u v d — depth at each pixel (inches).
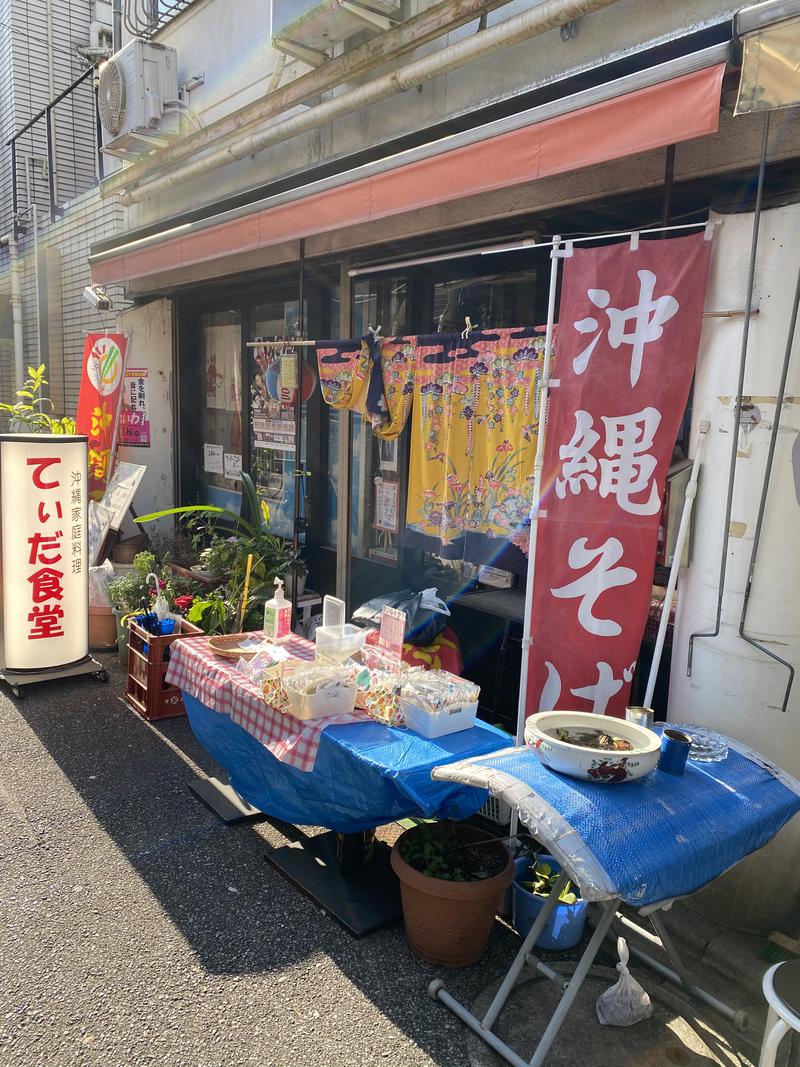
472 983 115.1
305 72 232.7
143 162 306.3
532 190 170.1
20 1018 105.0
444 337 175.2
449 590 215.5
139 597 242.2
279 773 137.3
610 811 90.9
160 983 112.3
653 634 157.4
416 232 200.7
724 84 110.6
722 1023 109.2
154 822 155.4
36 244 418.6
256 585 234.4
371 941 123.4
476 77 176.4
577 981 94.3
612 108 114.9
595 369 125.0
